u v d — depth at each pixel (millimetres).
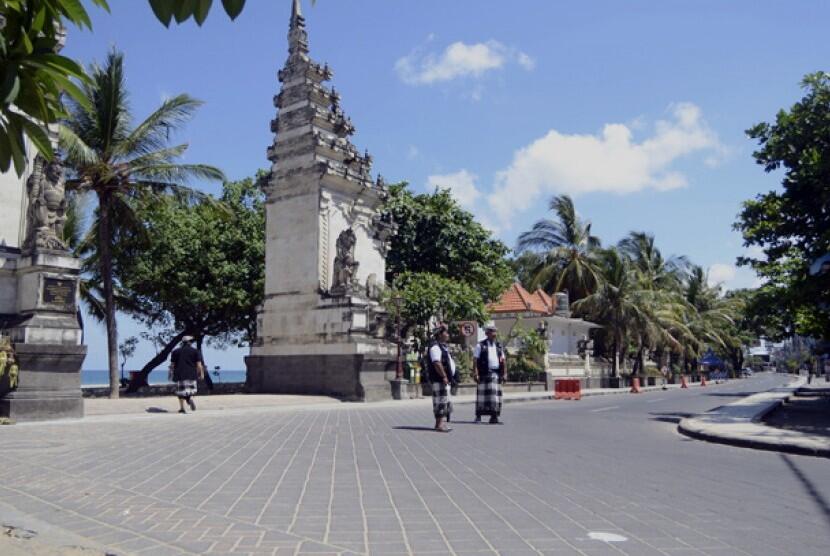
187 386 18891
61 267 15789
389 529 5945
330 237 28688
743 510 6918
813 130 19828
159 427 14805
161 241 33281
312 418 17844
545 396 32562
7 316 15930
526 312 46844
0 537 5398
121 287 35312
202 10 2943
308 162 28906
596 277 52406
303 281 28281
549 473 9086
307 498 7211
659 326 54562
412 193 41062
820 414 21844
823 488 8258
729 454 11648
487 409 16812
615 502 7211
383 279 31266
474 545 5473
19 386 14992
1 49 3205
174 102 27156
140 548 5277
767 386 59719
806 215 20781
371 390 25812
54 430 13531
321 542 5500
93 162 24016
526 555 5211
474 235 39406
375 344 26828
